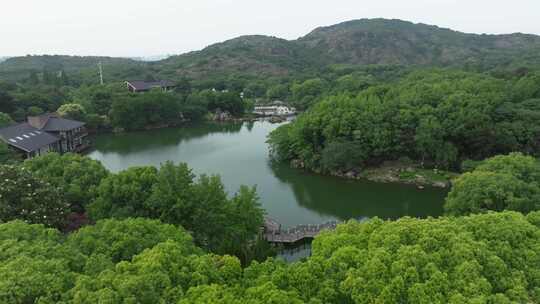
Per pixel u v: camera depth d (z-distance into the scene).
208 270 17.95
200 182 34.66
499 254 18.03
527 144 63.12
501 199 33.91
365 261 17.48
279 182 63.53
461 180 38.00
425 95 71.56
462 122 63.09
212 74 194.88
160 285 16.03
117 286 15.19
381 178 62.69
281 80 173.50
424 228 19.31
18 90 114.06
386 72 159.38
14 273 15.28
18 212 27.95
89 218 31.97
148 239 21.67
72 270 17.56
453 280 16.22
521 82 79.19
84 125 96.06
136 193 30.73
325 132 67.44
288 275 18.06
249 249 31.69
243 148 87.31
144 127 112.69
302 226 43.78
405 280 16.19
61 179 35.22
